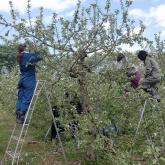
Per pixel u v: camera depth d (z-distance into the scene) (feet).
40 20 12.77
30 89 14.89
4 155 14.47
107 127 12.37
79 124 12.09
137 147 11.77
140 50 16.83
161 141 11.52
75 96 13.17
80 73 12.97
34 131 17.61
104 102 12.75
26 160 14.07
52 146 15.06
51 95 13.62
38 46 12.88
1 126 20.88
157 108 12.80
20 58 14.65
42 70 14.03
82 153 13.35
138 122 12.63
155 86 16.67
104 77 13.02
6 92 19.49
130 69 13.70
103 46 12.80
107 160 12.30
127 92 13.07
